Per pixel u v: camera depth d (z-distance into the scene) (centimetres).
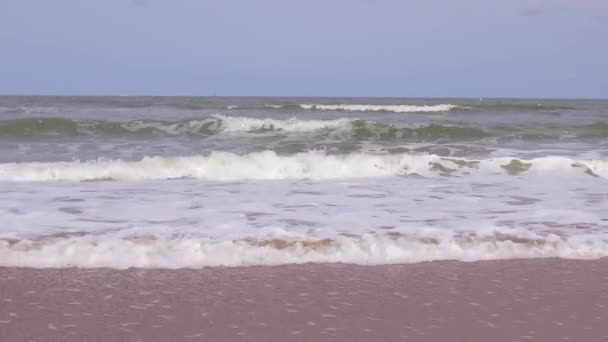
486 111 3198
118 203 777
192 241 562
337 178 1043
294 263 526
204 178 1021
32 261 509
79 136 1680
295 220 677
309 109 3206
